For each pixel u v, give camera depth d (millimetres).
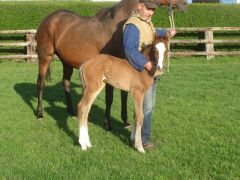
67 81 8883
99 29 7918
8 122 8211
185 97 10109
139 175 5449
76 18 8484
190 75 13273
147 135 6430
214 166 5668
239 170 5566
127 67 6133
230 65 15570
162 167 5695
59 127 7871
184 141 6809
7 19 19000
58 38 8508
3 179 5406
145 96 6293
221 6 19797
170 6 7660
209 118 8156
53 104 9891
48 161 6012
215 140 6816
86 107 6391
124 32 6090
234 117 8211
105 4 19656
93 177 5406
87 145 6570
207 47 17891
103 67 6207
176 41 17672
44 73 8852
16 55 17328
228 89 10961
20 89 11625
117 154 6254
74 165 5836
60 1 20328
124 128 7781
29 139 7129
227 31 19531
